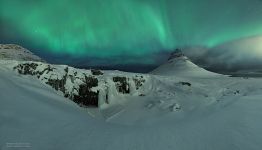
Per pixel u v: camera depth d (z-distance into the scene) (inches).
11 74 876.0
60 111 656.4
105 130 540.4
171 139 492.1
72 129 517.7
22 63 992.2
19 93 689.6
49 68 1047.0
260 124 581.0
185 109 1095.6
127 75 1425.9
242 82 1934.1
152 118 989.8
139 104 1226.6
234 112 751.1
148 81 1535.4
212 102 1195.9
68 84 1074.7
